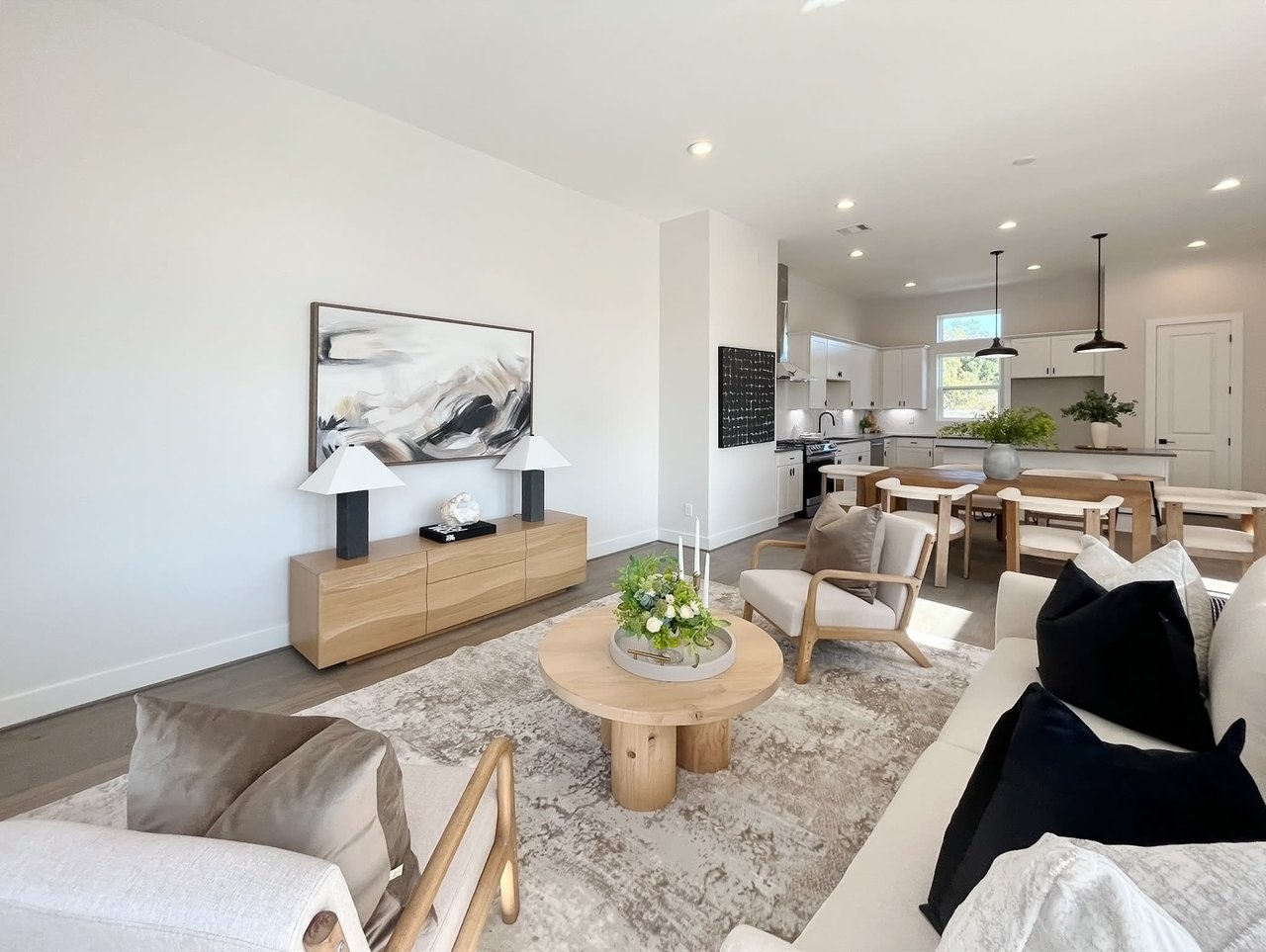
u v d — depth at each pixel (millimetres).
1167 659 1518
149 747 950
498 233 3996
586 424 4750
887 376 8875
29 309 2338
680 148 3789
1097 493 3855
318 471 2986
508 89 3102
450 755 2182
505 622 3496
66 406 2441
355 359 3268
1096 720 1620
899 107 3277
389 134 3395
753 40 2691
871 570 2861
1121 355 6855
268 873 646
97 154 2463
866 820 1848
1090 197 4676
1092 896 543
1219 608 1822
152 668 2711
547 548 3834
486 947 1404
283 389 3057
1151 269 6645
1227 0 2441
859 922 1005
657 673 1943
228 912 608
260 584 3035
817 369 7391
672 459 5395
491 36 2660
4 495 2324
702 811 1888
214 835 817
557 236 4406
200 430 2797
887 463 8961
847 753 2195
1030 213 5055
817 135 3615
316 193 3117
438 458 3676
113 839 695
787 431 7555
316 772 858
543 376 4371
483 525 3605
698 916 1499
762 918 1491
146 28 2562
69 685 2496
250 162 2889
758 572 3203
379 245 3379
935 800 1329
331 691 2670
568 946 1414
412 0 2428
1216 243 5996
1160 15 2535
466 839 1231
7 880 652
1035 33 2648
